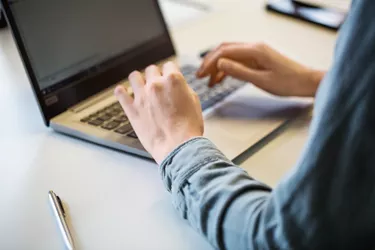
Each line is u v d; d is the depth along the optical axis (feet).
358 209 1.20
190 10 3.81
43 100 2.22
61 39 2.35
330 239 1.23
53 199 1.80
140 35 2.73
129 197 1.85
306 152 1.24
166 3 3.95
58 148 2.15
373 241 1.25
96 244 1.64
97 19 2.53
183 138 1.75
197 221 1.51
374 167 1.17
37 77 2.21
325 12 3.63
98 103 2.36
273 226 1.29
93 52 2.47
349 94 1.17
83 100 2.35
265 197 1.43
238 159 2.06
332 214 1.21
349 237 1.23
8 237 1.68
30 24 2.24
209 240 1.50
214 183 1.52
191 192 1.54
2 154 2.11
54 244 1.65
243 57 2.53
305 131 2.26
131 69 2.61
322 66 2.89
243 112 2.36
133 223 1.73
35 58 2.22
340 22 3.44
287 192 1.26
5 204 1.83
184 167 1.60
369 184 1.18
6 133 2.26
